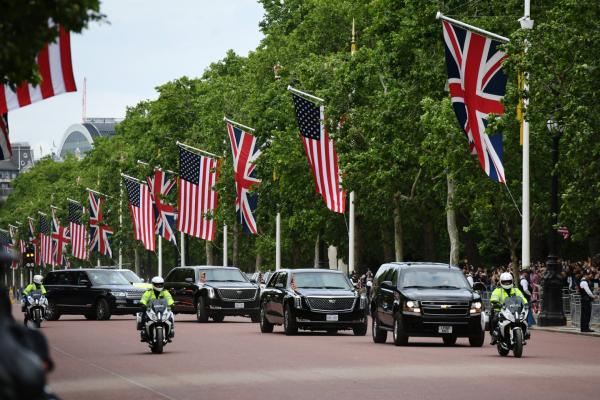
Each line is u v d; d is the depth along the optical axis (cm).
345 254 19512
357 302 9975
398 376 5706
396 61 14000
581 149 9506
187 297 13012
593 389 5003
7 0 3450
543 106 9881
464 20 13312
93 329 11262
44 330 11112
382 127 14262
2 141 7094
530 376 5681
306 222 17388
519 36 9844
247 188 17925
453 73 10362
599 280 11631
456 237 14388
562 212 9919
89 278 13938
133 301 13800
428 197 16025
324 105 14700
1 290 2208
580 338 9288
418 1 13400
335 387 5141
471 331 8175
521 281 11112
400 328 8206
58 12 3588
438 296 8188
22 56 3666
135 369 6309
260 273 16500
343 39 19325
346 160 14550
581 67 9306
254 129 17725
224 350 7862
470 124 10356
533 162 13675
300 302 9850
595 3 9625
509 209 13775
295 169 16988
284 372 5988
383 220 17338
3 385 1805
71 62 5594
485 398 4619
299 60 19512
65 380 5662
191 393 4922
